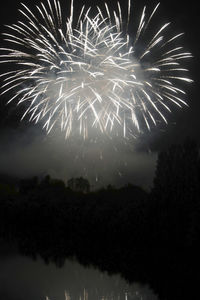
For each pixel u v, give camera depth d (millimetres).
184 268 47938
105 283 43281
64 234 83500
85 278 46312
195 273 45188
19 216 100938
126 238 64312
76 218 81188
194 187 57094
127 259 56406
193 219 52250
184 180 58562
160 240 57469
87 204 87688
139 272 48000
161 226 57500
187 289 39188
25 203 102062
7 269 53375
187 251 51844
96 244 71062
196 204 54688
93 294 38406
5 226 101312
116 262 55438
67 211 86375
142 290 39406
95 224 74000
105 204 82812
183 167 59812
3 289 41625
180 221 55656
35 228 93375
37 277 47562
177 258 52281
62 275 48656
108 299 36562
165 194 59094
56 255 64188
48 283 44156
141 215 61594
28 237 85312
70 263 57031
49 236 85438
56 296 38375
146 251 58625
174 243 55250
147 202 62094
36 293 39531
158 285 41312
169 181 60188
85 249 68500
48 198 101812
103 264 54844
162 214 57844
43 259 61062
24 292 40000
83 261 58156
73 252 66375
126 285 41875
